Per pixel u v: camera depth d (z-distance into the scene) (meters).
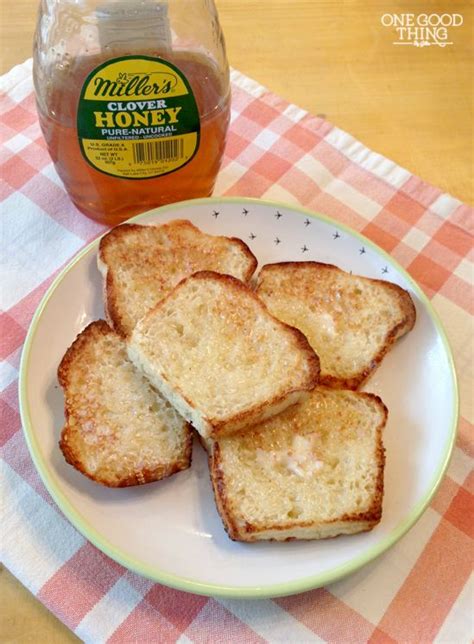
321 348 0.27
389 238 0.33
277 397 0.24
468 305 0.31
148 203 0.31
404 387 0.27
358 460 0.24
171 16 0.27
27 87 0.37
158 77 0.26
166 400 0.25
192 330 0.26
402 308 0.27
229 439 0.24
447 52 0.40
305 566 0.22
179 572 0.22
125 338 0.27
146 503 0.24
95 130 0.27
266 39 0.40
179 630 0.23
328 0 0.42
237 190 0.34
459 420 0.27
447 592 0.24
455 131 0.37
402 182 0.35
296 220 0.30
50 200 0.33
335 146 0.36
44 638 0.23
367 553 0.22
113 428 0.25
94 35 0.27
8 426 0.26
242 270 0.29
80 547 0.24
